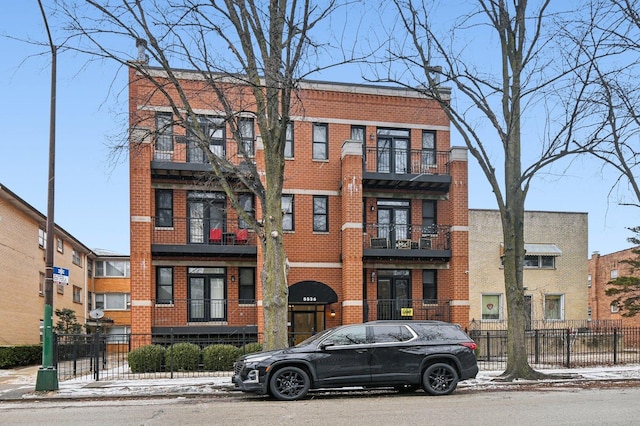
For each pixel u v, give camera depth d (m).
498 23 15.88
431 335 12.86
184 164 22.33
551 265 29.52
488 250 28.69
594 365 19.00
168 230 23.16
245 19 14.41
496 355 22.73
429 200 25.31
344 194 23.31
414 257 24.00
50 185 14.09
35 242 29.94
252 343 19.58
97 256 40.25
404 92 25.30
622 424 8.95
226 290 23.70
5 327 25.73
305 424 9.09
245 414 10.20
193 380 15.77
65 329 30.17
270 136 14.63
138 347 19.50
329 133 24.52
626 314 27.05
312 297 22.42
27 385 15.66
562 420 9.28
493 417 9.58
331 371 12.13
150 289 22.06
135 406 11.68
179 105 23.06
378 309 24.27
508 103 16.11
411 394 12.86
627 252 36.28
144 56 22.77
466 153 24.50
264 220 14.66
